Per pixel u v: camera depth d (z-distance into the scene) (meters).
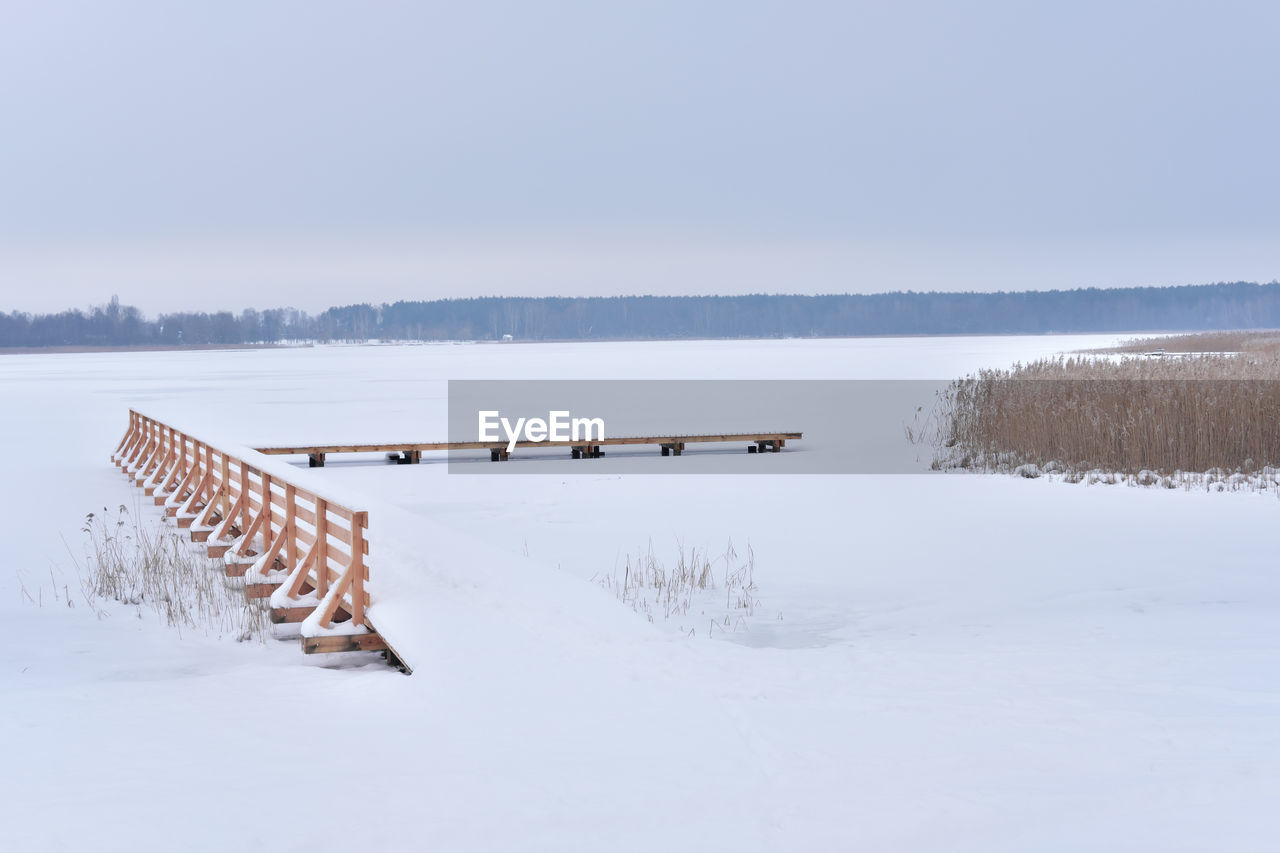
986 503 16.11
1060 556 12.16
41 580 11.60
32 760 5.62
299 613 9.24
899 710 6.23
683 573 11.05
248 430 28.86
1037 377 24.05
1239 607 9.52
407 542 10.68
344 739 5.94
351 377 60.91
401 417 32.94
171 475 17.36
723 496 17.42
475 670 7.05
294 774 5.30
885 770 5.20
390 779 5.20
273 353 151.88
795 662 7.54
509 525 14.84
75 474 21.12
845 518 15.10
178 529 14.68
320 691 7.26
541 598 8.63
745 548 13.07
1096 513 14.93
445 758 5.53
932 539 13.41
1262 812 4.55
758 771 5.22
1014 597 10.27
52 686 7.53
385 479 19.98
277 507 11.28
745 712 6.18
